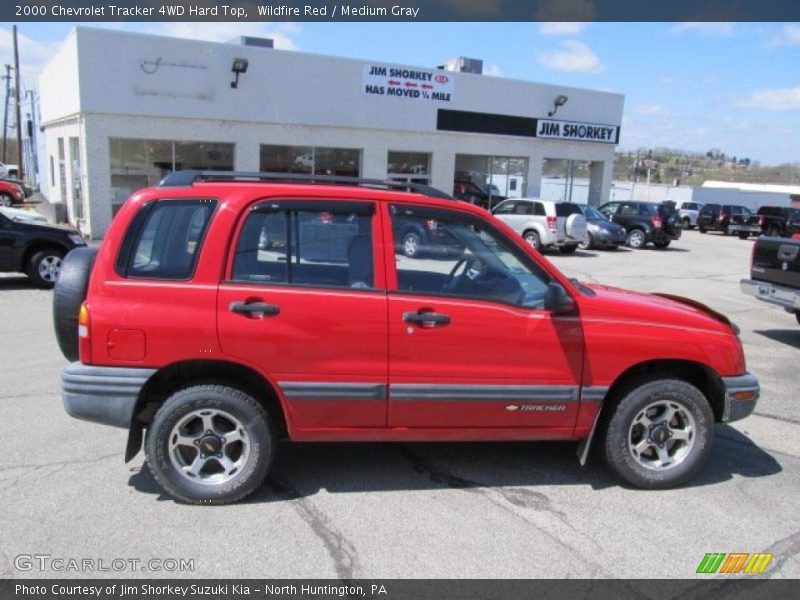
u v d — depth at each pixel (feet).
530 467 15.05
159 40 64.03
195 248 12.44
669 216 81.30
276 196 12.69
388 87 77.82
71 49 63.62
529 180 91.97
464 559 11.16
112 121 63.16
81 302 12.97
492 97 85.81
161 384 13.04
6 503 12.60
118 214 12.50
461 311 12.93
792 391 21.76
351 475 14.35
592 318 13.51
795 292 27.86
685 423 14.12
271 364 12.46
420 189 14.16
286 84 71.51
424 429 13.28
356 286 12.81
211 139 68.64
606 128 96.12
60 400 18.52
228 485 12.68
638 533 12.20
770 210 111.75
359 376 12.74
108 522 12.02
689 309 14.80
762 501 13.65
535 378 13.29
